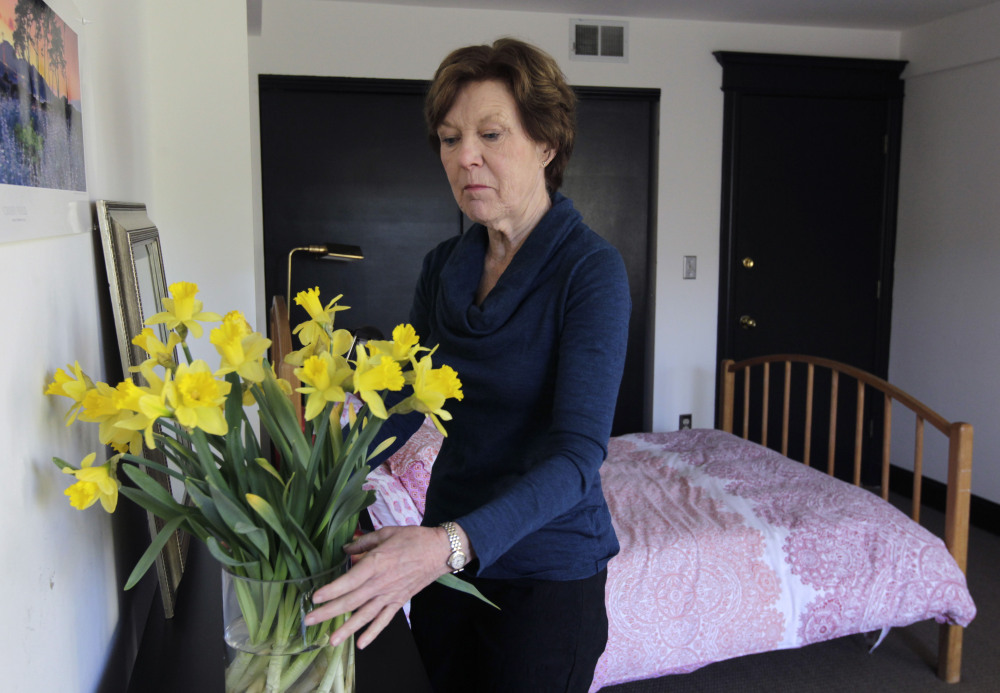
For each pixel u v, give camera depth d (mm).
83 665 750
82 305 805
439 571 729
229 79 1775
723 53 3676
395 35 3402
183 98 1760
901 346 4020
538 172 1039
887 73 3881
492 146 981
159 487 655
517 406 1015
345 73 3377
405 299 3604
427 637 1141
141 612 1091
